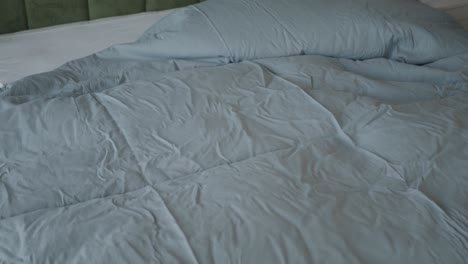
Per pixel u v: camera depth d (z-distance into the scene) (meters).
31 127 1.06
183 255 0.74
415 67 1.52
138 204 0.86
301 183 0.93
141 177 0.95
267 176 0.94
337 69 1.45
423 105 1.24
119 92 1.23
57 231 0.78
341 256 0.75
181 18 1.58
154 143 1.05
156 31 1.60
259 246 0.76
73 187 0.91
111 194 0.91
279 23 1.53
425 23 1.65
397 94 1.37
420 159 1.01
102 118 1.11
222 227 0.80
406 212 0.86
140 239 0.76
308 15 1.57
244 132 1.10
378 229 0.81
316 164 1.00
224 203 0.86
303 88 1.31
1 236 0.77
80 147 1.02
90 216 0.82
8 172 0.94
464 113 1.19
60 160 0.98
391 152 1.04
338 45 1.54
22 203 0.87
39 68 1.51
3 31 1.80
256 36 1.49
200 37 1.47
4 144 1.01
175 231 0.79
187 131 1.09
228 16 1.54
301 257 0.75
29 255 0.73
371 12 1.61
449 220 0.84
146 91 1.23
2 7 1.75
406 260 0.75
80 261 0.72
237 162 1.00
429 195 0.91
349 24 1.56
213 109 1.18
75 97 1.21
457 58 1.56
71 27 1.87
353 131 1.13
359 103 1.24
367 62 1.56
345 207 0.86
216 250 0.75
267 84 1.33
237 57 1.47
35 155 0.99
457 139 1.07
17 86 1.29
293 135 1.11
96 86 1.34
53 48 1.66
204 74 1.33
